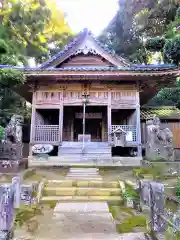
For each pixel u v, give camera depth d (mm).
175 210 4422
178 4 21094
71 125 18344
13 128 10852
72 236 4629
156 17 24000
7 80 11398
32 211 6254
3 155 10484
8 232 4250
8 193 4301
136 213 6207
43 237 4574
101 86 14711
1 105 20219
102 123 18391
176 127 16047
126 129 14109
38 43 25125
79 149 13453
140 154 13531
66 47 15047
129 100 14500
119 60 15117
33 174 10211
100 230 4969
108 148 13539
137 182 8172
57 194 7797
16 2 19219
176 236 3672
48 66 14820
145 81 14367
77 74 13242
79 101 14547
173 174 8914
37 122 15000
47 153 14148
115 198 7363
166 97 17938
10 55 15570
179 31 18891
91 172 10656
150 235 4605
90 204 6859
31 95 17094
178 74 12977
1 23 18859
